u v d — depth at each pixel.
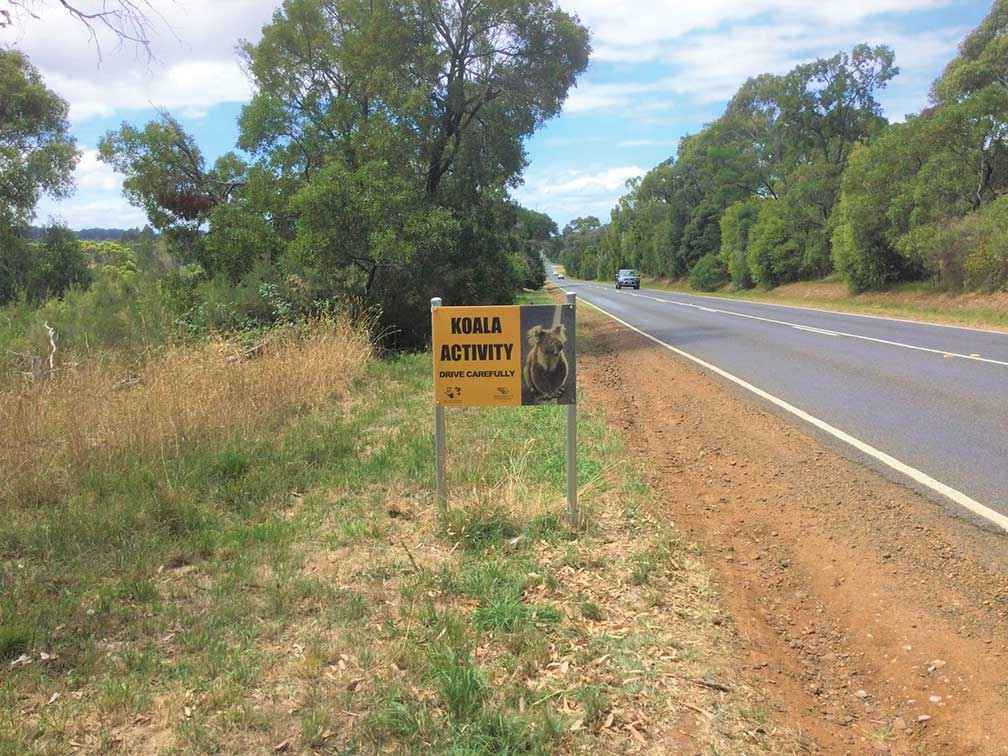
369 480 6.18
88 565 4.47
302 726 2.95
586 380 12.51
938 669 3.56
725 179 63.69
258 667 3.39
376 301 16.78
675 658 3.59
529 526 5.10
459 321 5.20
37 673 3.33
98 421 6.90
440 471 5.38
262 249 18.53
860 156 30.84
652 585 4.38
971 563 4.53
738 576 4.69
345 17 20.50
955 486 5.88
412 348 17.81
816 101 47.47
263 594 4.15
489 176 22.02
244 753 2.83
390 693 3.17
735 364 13.41
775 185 61.47
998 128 25.38
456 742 2.88
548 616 3.88
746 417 8.90
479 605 4.03
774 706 3.30
